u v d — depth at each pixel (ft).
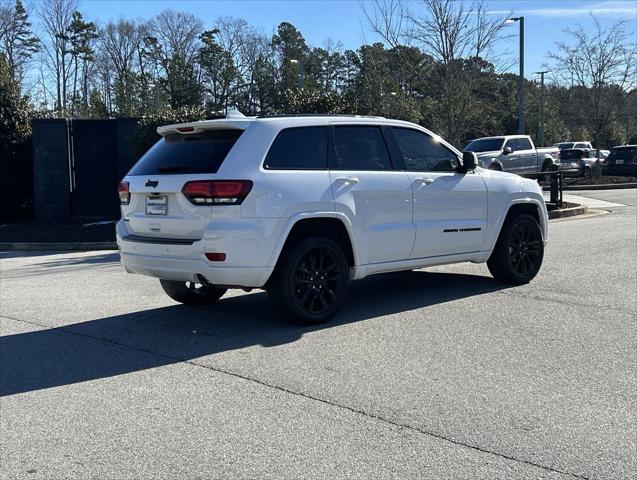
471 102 60.59
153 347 19.36
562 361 17.08
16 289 30.66
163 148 21.43
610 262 31.37
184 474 11.57
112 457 12.30
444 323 21.02
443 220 23.81
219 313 23.50
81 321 23.07
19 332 21.76
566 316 21.59
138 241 20.85
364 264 21.79
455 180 24.29
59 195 64.75
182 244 19.54
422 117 62.08
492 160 75.05
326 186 20.66
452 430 13.04
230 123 19.92
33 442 13.05
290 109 55.42
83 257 44.80
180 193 19.60
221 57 211.82
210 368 17.20
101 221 62.34
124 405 14.82
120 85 192.54
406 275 29.58
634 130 172.86
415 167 23.49
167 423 13.75
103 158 64.85
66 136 64.28
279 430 13.24
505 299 24.21
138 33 225.97
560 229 45.65
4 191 66.95
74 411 14.57
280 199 19.56
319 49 201.87
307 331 20.47
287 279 20.16
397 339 19.31
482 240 25.13
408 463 11.73
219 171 19.15
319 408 14.30
